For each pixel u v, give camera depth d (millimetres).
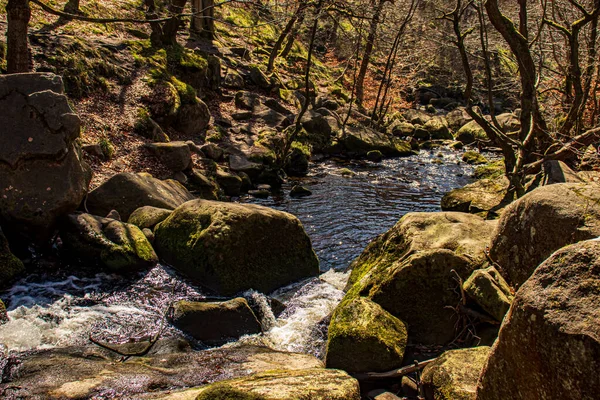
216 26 27641
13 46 11430
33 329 6129
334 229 11484
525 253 6090
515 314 3205
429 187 16016
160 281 7605
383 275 6723
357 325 5918
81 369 5184
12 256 7316
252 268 7781
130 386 4898
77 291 7160
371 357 5703
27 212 7555
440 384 4996
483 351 5320
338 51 34781
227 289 7531
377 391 5465
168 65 17828
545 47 17625
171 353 5887
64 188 7785
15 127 7602
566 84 15625
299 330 6801
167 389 4965
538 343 3008
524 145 12227
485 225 7387
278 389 4402
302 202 13617
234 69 22422
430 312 6348
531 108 12625
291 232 8227
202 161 14289
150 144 13086
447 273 6332
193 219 8031
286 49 29391
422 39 27484
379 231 11492
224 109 18938
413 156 21375
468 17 26375
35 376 5000
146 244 8023
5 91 7660
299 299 7605
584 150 11820
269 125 18734
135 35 19516
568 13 16578
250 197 13891
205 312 6539
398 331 6059
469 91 12312
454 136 26266
